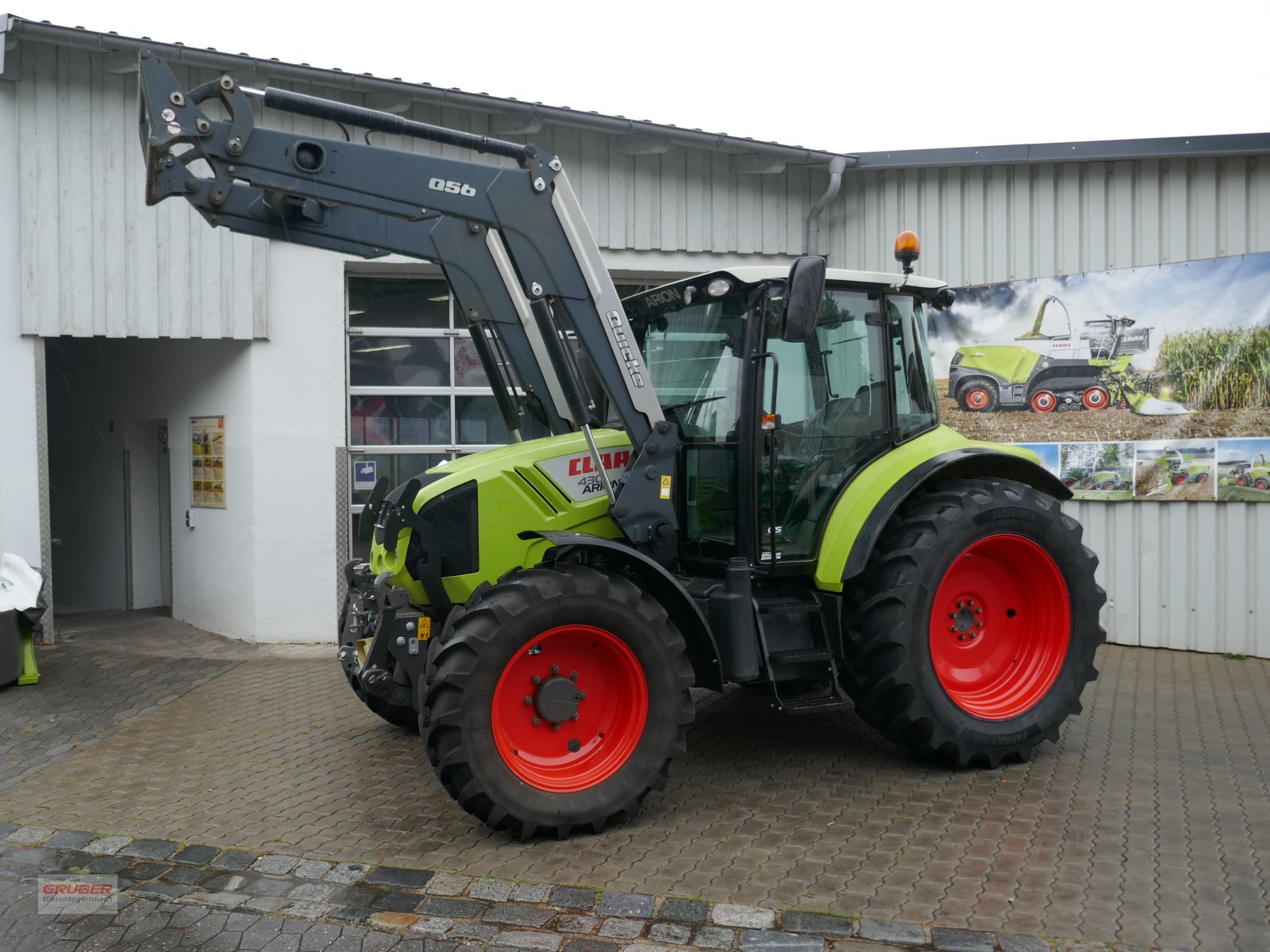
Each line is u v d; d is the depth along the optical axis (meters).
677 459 5.34
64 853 4.34
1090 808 4.68
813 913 3.65
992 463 5.76
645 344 5.71
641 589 4.84
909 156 8.88
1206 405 7.79
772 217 9.50
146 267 8.19
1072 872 3.97
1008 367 8.57
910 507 5.47
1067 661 5.46
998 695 5.45
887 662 5.08
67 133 8.02
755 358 5.02
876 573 5.23
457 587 4.91
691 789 5.01
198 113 4.30
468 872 4.07
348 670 5.80
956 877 3.94
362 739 5.95
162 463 10.54
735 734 5.93
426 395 9.00
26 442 8.16
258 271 8.38
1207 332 7.75
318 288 8.51
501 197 4.75
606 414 5.89
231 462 8.74
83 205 8.07
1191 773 5.18
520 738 4.48
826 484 5.33
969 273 8.88
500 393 5.60
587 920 3.65
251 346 8.44
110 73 8.04
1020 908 3.67
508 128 8.64
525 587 4.38
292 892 3.92
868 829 4.46
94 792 5.09
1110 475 8.19
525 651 4.44
